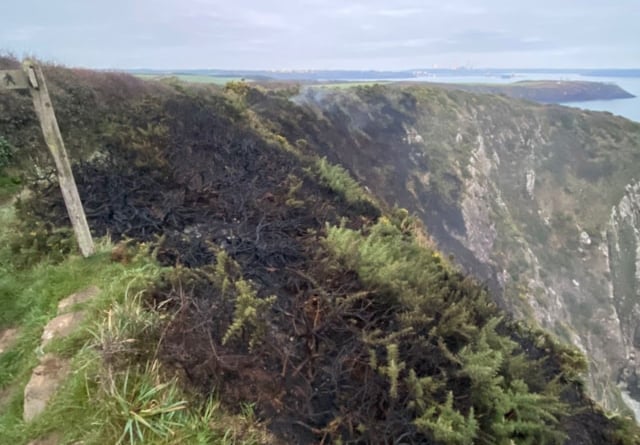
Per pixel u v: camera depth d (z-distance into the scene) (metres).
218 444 2.24
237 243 4.57
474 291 5.24
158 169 6.23
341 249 4.46
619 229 32.84
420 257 5.69
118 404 2.25
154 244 4.07
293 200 6.18
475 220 25.50
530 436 3.00
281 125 16.53
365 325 3.52
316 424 2.64
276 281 3.99
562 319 26.11
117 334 2.59
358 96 26.38
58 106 8.43
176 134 7.93
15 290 3.71
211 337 2.80
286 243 4.76
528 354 4.59
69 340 2.80
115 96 10.15
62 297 3.39
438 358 3.32
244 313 2.96
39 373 2.62
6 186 6.07
